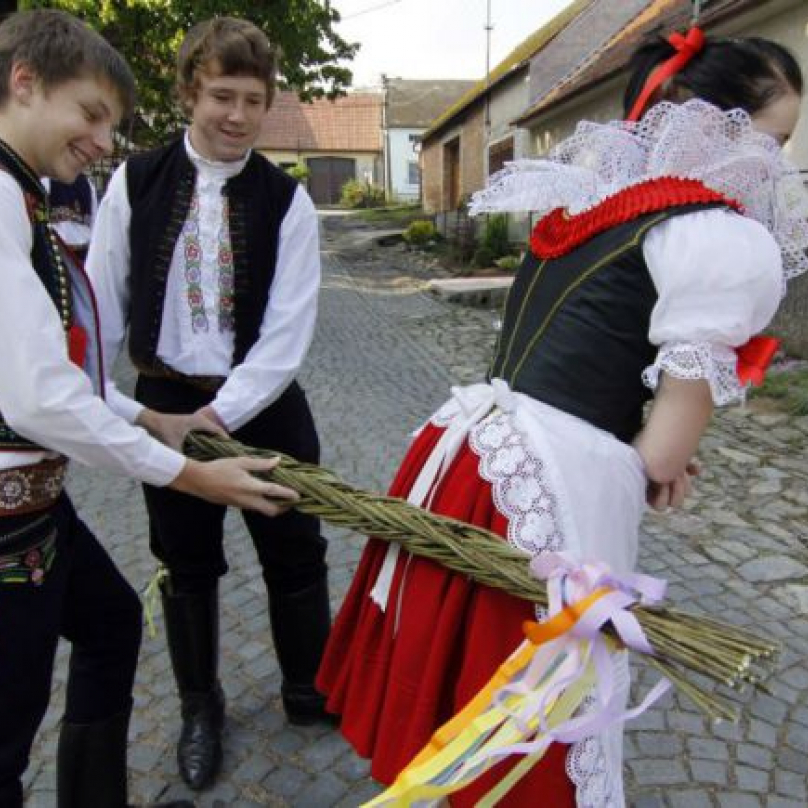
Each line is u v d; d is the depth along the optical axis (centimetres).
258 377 186
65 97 129
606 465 130
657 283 124
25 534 138
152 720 242
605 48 1350
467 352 745
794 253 135
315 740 231
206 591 214
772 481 423
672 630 119
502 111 1656
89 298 152
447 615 136
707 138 126
